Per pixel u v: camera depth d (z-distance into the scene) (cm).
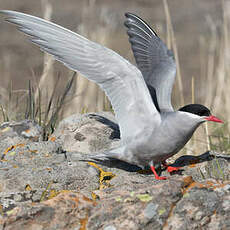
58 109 1222
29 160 971
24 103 1439
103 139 1091
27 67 2309
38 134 1095
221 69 1695
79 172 928
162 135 941
